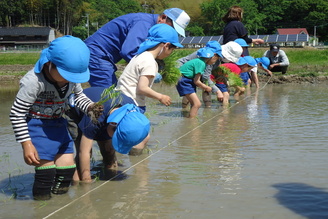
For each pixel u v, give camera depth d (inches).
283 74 544.1
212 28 3634.4
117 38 189.2
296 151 171.2
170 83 237.8
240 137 200.2
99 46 188.4
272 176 138.2
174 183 134.3
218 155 167.3
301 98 350.3
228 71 319.0
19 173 151.4
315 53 938.7
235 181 134.3
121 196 123.9
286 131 212.2
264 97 361.4
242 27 350.9
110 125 139.9
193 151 175.2
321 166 148.8
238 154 168.2
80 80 115.5
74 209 114.7
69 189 132.7
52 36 3299.7
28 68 968.3
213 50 267.0
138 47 178.5
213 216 106.8
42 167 122.3
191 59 279.9
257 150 174.1
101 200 121.1
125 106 135.3
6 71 901.2
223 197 120.1
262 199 117.6
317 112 273.0
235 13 356.8
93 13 3592.5
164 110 298.4
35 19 3831.2
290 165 150.8
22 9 3777.1
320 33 3599.9
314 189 125.0
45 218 108.9
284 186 128.1
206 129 222.5
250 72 441.7
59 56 114.0
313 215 105.7
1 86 599.5
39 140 121.0
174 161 160.6
